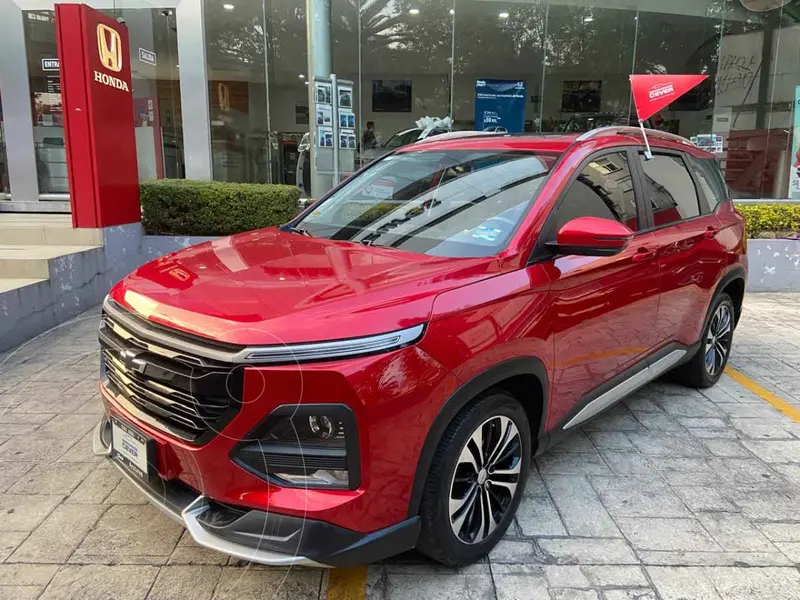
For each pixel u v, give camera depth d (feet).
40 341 18.52
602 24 40.14
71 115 22.50
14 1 33.86
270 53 36.96
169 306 7.68
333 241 10.35
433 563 8.84
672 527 9.81
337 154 27.53
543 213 9.65
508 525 9.29
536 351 9.01
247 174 37.88
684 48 41.32
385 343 7.10
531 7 39.04
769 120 41.06
